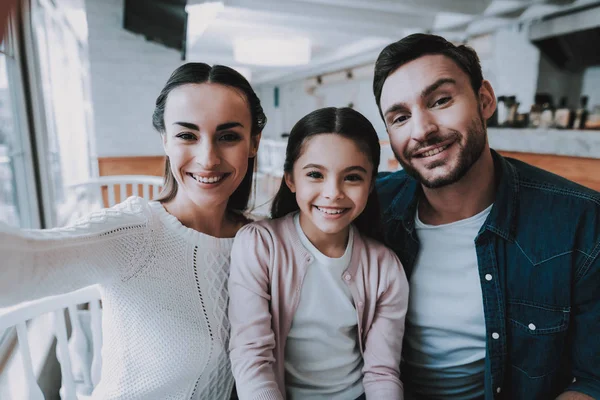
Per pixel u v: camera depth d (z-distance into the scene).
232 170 0.89
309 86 9.45
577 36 4.10
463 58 0.90
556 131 2.62
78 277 0.73
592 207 0.93
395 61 0.91
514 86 4.50
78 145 4.13
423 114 0.90
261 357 0.82
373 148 0.87
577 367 0.97
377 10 4.02
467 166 0.92
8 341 1.46
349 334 0.95
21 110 2.05
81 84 4.31
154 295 0.85
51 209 2.25
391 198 1.19
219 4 3.19
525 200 0.99
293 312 0.90
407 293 0.97
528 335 0.95
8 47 1.88
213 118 0.83
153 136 3.54
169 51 3.45
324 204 0.85
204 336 0.90
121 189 2.47
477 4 3.75
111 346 0.86
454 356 1.02
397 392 0.86
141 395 0.86
